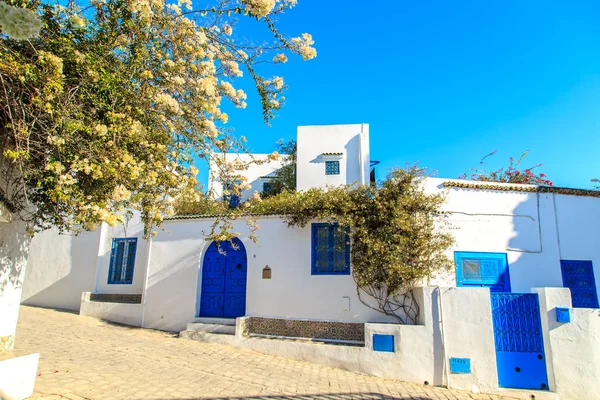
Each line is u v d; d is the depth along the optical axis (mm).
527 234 10094
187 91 5258
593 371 7301
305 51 5449
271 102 5777
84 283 12852
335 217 9328
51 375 5598
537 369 7488
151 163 4895
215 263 10680
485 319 7625
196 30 5156
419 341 7824
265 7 4629
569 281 10062
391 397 6664
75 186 4156
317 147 16250
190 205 11320
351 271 9430
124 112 4617
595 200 10633
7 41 3846
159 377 6316
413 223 8977
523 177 16469
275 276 9875
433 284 9328
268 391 6336
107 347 7859
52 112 3791
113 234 12883
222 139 6000
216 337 9289
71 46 4203
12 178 4875
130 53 4754
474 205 10016
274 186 19062
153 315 10648
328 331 9219
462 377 7496
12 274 5141
